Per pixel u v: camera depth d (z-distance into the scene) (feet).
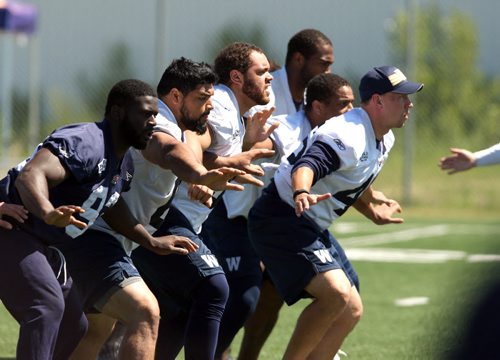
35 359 47.93
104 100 194.90
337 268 57.11
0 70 194.90
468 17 183.73
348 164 56.49
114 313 51.16
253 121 63.52
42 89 194.59
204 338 55.36
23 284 48.67
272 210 58.70
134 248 57.21
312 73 74.18
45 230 49.62
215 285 56.18
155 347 54.08
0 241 49.37
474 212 167.02
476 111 179.42
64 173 47.32
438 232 142.92
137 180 54.49
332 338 57.98
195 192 54.13
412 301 93.40
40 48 195.62
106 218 52.19
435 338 45.52
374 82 57.82
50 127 193.06
